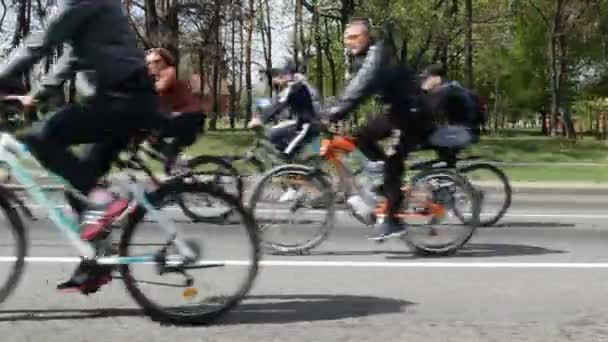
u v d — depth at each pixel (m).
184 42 39.31
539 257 9.24
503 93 84.50
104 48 5.81
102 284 6.11
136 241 6.07
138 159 6.94
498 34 56.28
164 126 6.13
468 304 6.93
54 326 6.03
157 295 6.09
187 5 37.59
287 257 9.09
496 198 12.01
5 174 6.05
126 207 6.05
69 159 5.98
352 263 8.74
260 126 12.71
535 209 14.74
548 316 6.53
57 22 5.66
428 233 9.33
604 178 21.19
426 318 6.42
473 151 33.72
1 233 6.14
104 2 5.81
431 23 39.19
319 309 6.67
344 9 39.91
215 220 6.19
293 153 11.87
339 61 49.84
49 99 6.05
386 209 9.08
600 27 54.09
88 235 6.01
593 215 13.67
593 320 6.41
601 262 8.94
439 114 10.47
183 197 6.10
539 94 78.44
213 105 58.50
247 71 56.56
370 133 9.03
